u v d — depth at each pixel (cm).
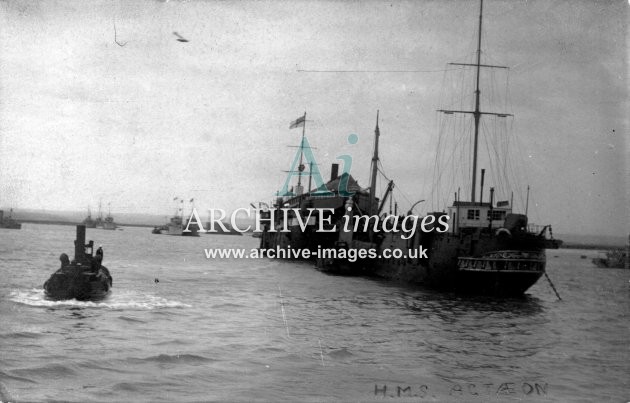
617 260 11012
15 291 3566
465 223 4625
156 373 1817
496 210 4656
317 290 4419
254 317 2975
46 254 6712
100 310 3019
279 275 5744
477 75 5081
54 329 2455
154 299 3541
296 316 3066
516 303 4250
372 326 2845
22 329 2411
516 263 4244
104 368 1852
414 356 2206
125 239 12194
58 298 3316
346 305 3619
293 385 1741
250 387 1702
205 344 2250
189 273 5594
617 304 4591
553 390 1823
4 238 9550
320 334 2553
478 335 2759
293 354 2123
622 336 2911
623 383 1920
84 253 3528
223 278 5206
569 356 2348
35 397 1555
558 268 10644
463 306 3844
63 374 1773
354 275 6041
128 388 1655
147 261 6806
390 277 5472
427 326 2934
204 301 3553
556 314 3769
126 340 2284
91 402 1527
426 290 4653
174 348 2161
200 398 1589
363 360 2091
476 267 4272
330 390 1709
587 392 1811
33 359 1916
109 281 3825
